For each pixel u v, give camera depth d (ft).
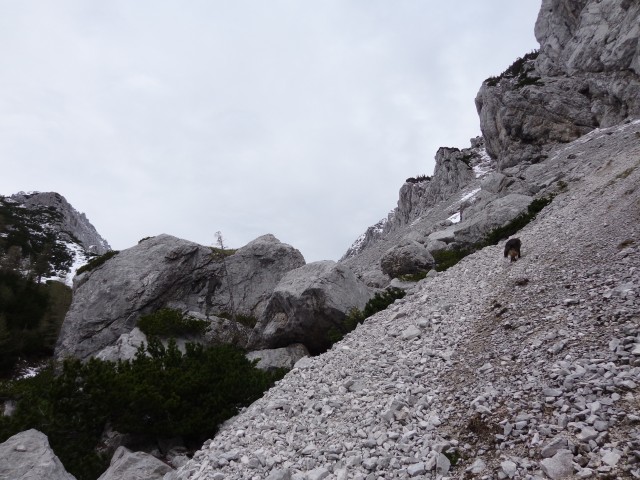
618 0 179.32
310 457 30.96
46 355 121.08
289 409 40.68
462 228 112.88
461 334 41.81
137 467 39.14
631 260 39.17
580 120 176.55
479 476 22.89
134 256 114.83
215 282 116.47
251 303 114.32
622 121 160.76
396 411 31.89
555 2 210.59
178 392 50.75
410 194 311.27
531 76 216.13
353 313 77.15
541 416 25.04
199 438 50.03
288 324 81.35
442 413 29.94
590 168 112.37
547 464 21.21
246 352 86.02
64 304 152.15
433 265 105.40
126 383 48.49
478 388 30.73
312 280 82.12
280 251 122.93
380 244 220.02
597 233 51.01
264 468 31.01
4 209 305.94
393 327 52.95
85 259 274.36
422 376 36.73
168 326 88.53
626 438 21.18
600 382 25.31
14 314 124.26
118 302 105.91
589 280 39.47
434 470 24.52
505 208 107.55
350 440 31.19
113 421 48.88
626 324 29.91
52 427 46.44
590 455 21.16
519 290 45.29
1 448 37.60
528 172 151.94
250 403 52.60
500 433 25.27
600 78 177.17
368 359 45.29
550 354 30.66
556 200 93.50
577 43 194.29
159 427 48.01
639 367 25.39
